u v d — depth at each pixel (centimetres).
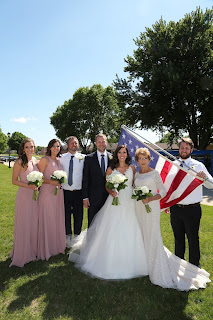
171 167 415
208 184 360
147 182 376
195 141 2292
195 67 1927
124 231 377
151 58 2078
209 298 318
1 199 941
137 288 338
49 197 436
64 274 377
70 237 488
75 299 316
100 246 387
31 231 430
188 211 371
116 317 281
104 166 458
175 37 2038
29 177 389
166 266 355
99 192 454
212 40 1956
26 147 414
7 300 315
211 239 527
